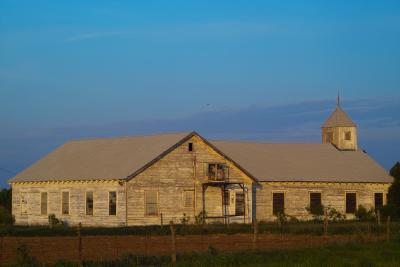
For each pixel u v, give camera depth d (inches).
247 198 4119.1
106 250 2496.3
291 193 4352.9
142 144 4094.5
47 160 4458.7
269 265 2102.6
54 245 2608.3
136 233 3161.9
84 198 3912.4
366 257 2266.2
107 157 4101.9
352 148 5000.0
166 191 3841.0
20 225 4082.2
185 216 3885.3
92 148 4399.6
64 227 3688.5
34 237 2923.2
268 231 3280.0
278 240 2866.6
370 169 4677.7
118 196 3757.4
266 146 4778.5
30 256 2252.7
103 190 3831.2
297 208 4360.2
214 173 3978.8
